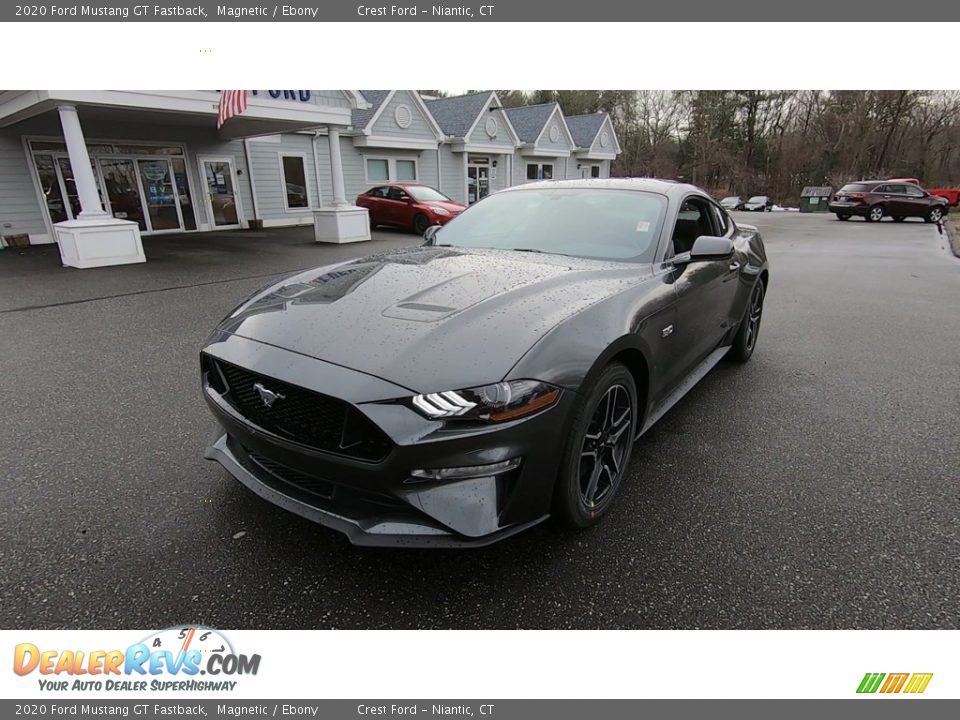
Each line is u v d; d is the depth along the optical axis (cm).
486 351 186
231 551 213
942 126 4488
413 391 175
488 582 201
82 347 477
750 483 269
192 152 1490
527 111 2783
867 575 207
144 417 332
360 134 1825
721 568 210
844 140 4591
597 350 205
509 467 183
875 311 661
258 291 271
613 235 305
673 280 279
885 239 1588
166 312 612
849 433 324
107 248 944
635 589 199
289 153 1708
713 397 379
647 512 244
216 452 237
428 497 178
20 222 1223
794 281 880
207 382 233
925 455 298
